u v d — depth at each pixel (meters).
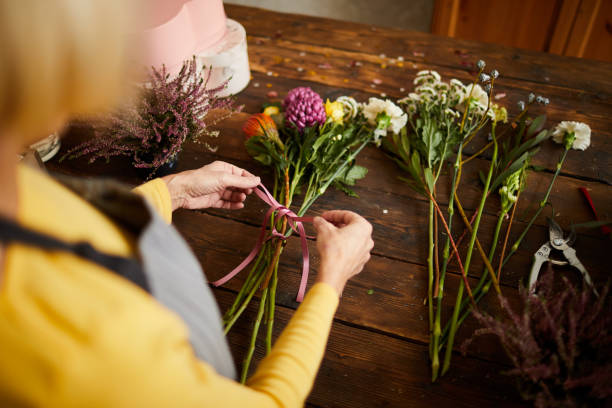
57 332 0.29
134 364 0.30
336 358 0.81
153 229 0.39
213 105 1.01
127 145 0.98
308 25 1.58
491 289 0.89
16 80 0.25
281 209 0.87
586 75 1.37
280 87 1.35
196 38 1.18
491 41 2.41
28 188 0.33
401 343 0.83
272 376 0.45
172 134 0.98
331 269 0.60
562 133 1.12
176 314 0.40
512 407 0.74
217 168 0.88
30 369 0.29
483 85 1.34
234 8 1.67
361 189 1.09
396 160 1.09
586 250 0.95
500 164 1.09
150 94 0.95
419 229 1.01
